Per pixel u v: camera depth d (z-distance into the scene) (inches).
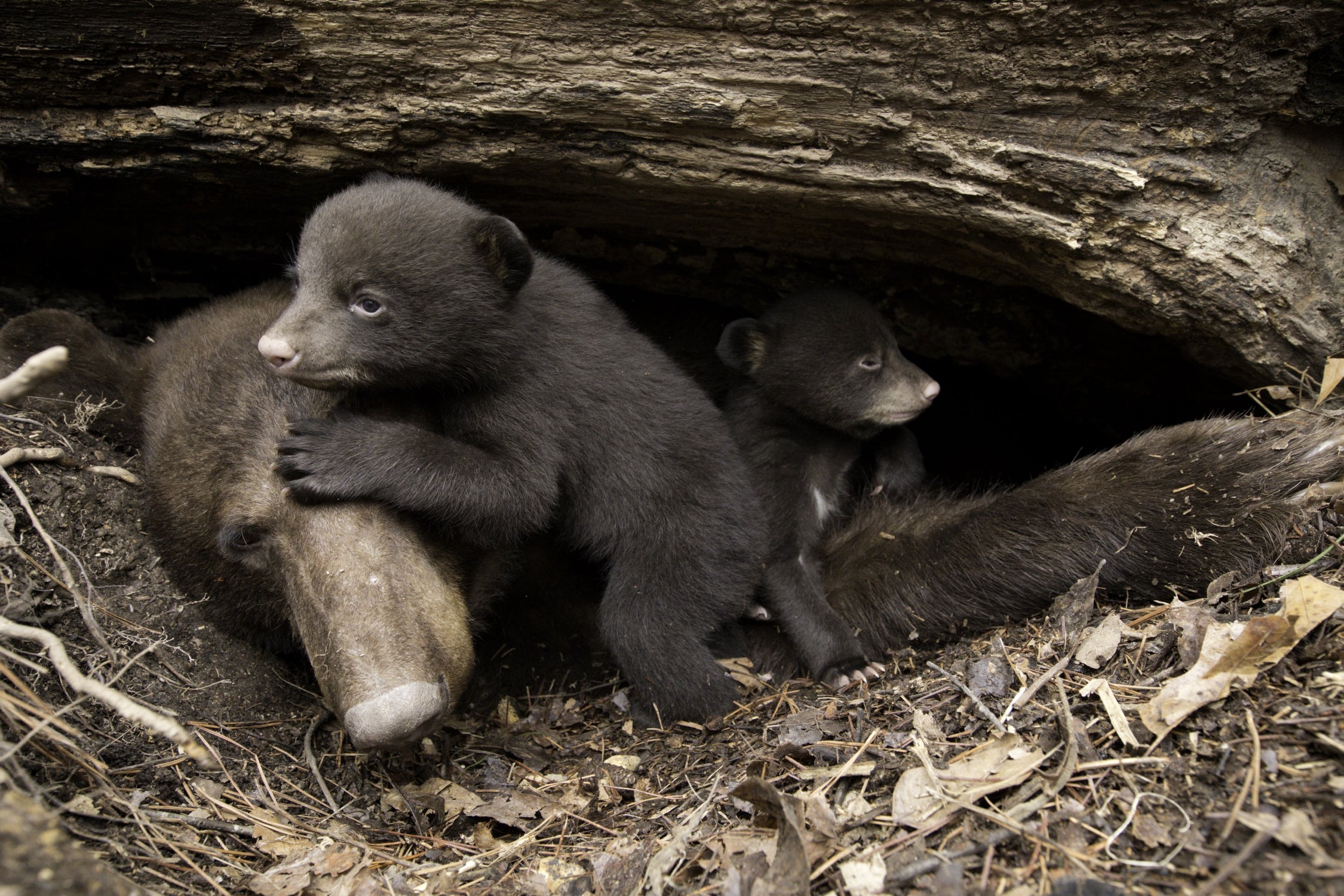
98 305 57.3
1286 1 47.6
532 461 49.9
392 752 49.3
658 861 45.6
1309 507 49.0
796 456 55.7
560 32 49.1
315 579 47.7
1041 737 45.8
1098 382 57.4
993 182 50.0
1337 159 50.1
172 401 50.1
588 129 50.5
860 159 50.5
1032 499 52.4
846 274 56.4
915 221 51.7
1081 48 48.4
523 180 52.4
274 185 52.7
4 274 56.0
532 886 46.0
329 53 49.5
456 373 49.8
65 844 43.0
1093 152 49.5
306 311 48.2
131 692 48.3
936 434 62.1
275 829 47.2
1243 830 43.1
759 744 48.8
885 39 48.6
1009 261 52.2
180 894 45.3
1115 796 44.3
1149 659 46.8
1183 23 48.0
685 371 58.2
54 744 46.4
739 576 52.0
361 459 48.0
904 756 46.5
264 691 50.0
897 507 56.0
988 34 48.4
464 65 49.6
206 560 49.3
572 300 52.1
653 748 50.1
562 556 53.7
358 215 48.8
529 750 50.5
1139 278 50.5
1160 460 51.4
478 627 51.9
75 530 49.7
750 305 58.9
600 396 51.2
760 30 48.7
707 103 49.6
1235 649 45.4
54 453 50.1
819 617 52.3
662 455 51.6
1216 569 49.5
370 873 46.6
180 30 49.1
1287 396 51.5
